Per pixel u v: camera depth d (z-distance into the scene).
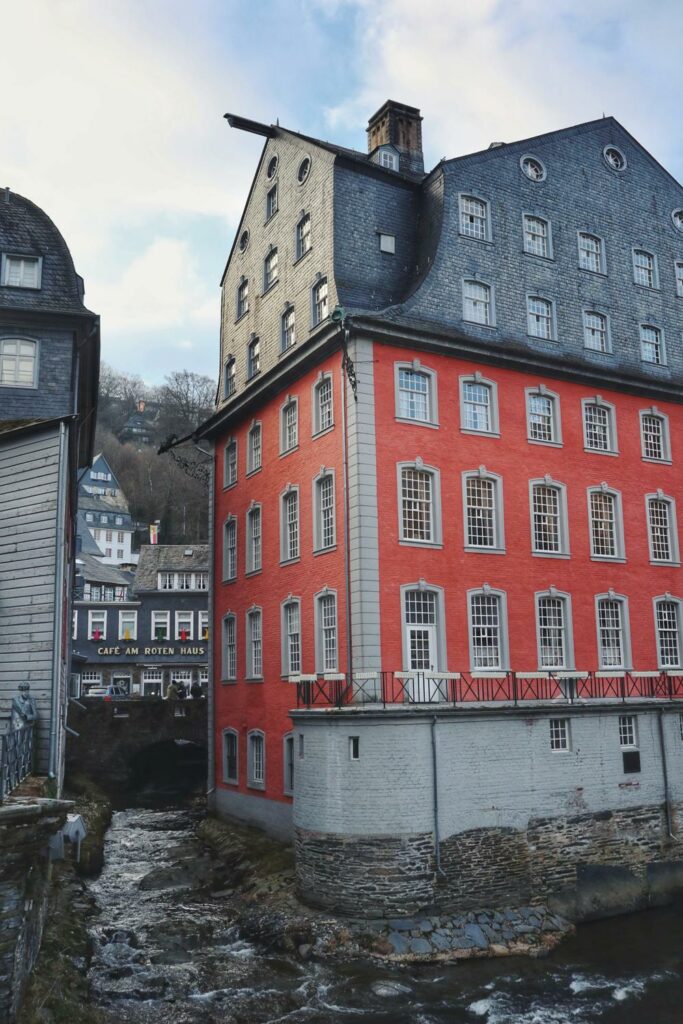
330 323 24.62
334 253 26.61
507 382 26.98
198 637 57.69
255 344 32.53
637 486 29.06
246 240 34.22
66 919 19.53
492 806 21.38
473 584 24.86
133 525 100.50
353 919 19.58
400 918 19.50
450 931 19.30
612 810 23.56
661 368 31.02
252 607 30.08
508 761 21.88
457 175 27.69
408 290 27.55
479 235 27.83
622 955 19.16
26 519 18.80
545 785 22.44
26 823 11.54
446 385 25.75
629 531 28.55
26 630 18.12
